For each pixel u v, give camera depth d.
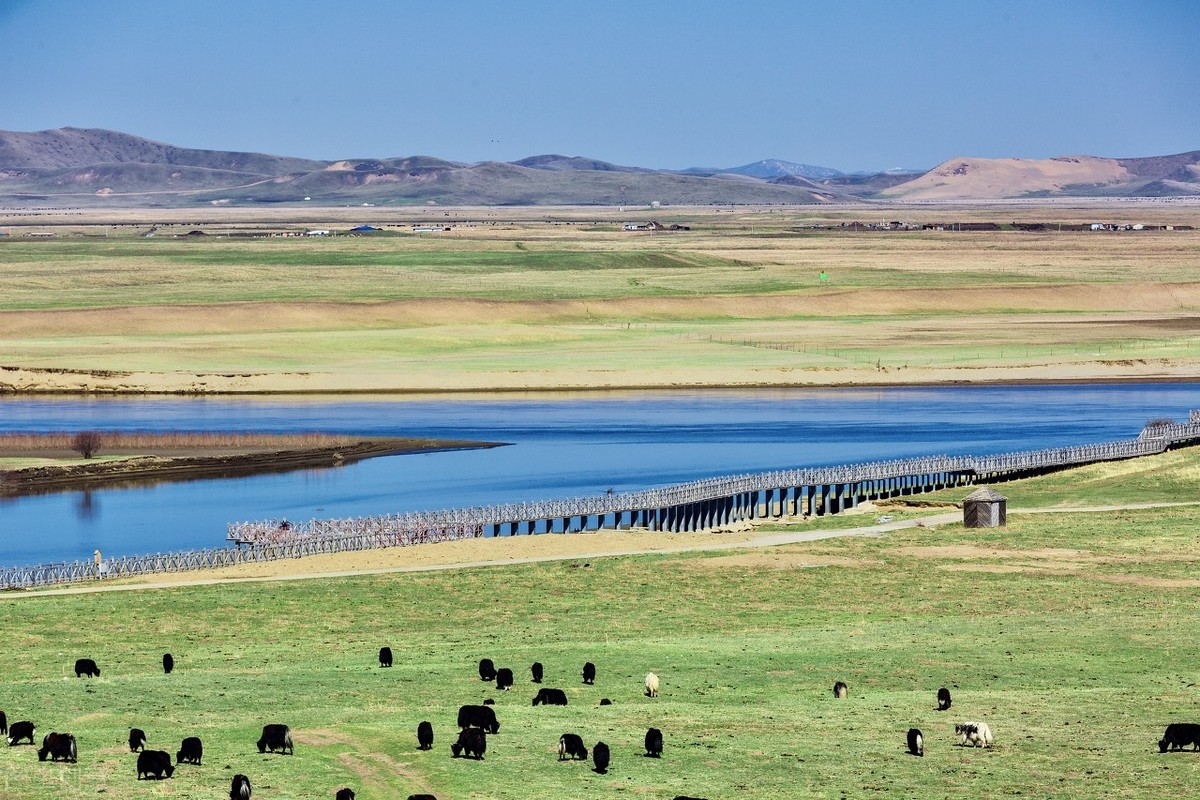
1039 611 83.44
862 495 136.00
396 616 83.19
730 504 126.88
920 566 97.69
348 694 62.88
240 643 76.38
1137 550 102.38
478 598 88.06
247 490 136.75
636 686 64.75
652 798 47.75
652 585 91.94
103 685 64.62
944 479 141.00
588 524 127.81
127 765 50.28
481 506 126.44
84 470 145.38
